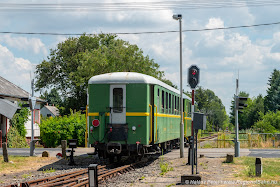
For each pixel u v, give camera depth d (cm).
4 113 2720
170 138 2239
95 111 1747
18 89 3647
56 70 6688
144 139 1708
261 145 3219
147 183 1248
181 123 2147
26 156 2256
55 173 1532
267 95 7831
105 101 1741
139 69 4972
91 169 1002
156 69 5203
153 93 1802
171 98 2261
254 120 7294
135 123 1714
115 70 4872
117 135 1714
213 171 1512
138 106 1719
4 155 1948
